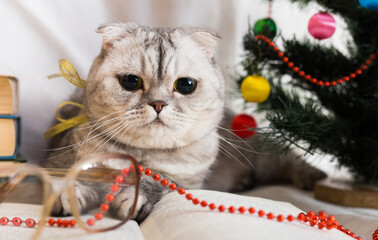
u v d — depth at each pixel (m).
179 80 0.38
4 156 0.35
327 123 0.39
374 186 0.44
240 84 0.45
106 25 0.38
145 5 0.53
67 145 0.40
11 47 0.49
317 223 0.31
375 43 0.41
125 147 0.38
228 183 0.50
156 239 0.29
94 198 0.34
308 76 0.41
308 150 0.39
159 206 0.33
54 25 0.50
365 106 0.41
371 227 0.35
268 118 0.39
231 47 0.56
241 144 0.50
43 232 0.29
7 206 0.34
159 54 0.37
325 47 0.43
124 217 0.32
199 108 0.38
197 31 0.40
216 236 0.27
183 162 0.39
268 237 0.27
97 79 0.38
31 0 0.48
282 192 0.47
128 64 0.37
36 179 0.38
